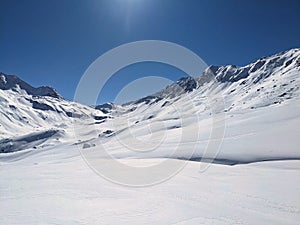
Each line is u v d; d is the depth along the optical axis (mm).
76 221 14547
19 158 128000
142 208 16953
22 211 16453
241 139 60812
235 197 19969
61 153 116000
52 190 23250
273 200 18859
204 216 15422
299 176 27438
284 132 60625
